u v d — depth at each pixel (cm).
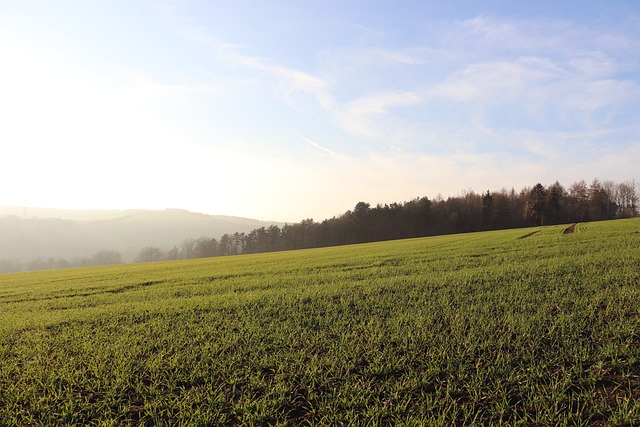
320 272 2473
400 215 12144
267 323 1194
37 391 769
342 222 12825
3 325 1434
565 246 2711
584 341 839
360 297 1491
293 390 720
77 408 689
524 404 609
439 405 623
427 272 2039
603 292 1236
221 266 3838
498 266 2031
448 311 1166
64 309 1778
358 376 756
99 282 2945
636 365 711
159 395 712
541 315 1031
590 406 595
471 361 783
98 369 855
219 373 808
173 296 1938
